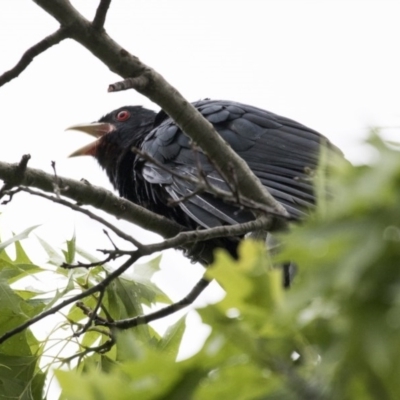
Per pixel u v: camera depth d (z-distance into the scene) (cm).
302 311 409
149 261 1039
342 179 413
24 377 908
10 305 928
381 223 392
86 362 886
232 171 790
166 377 416
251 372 414
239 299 422
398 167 394
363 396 389
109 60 884
